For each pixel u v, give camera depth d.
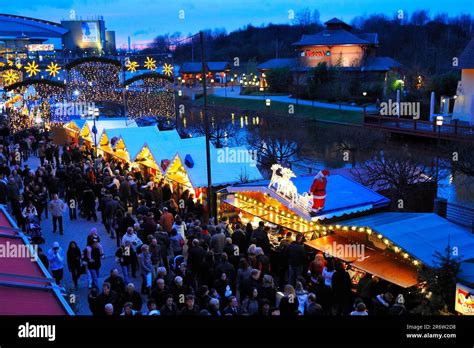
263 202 15.80
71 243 13.16
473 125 36.78
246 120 47.88
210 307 9.25
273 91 82.88
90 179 20.78
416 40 88.69
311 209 13.84
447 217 21.69
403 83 61.97
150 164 22.55
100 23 84.94
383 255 12.45
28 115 29.28
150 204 18.42
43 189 19.36
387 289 11.31
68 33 83.38
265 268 12.18
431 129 38.56
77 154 26.44
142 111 28.84
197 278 12.33
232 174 18.91
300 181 16.23
